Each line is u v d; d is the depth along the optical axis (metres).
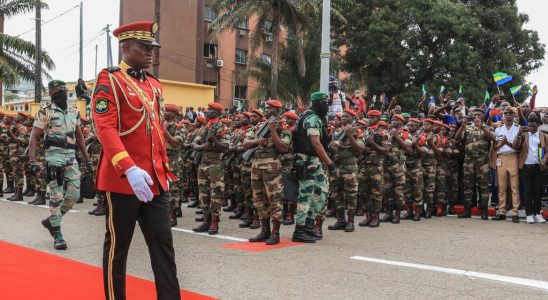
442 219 9.77
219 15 23.86
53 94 6.59
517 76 25.64
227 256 6.13
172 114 8.59
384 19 25.47
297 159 7.00
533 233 7.95
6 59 22.81
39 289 4.54
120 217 3.42
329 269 5.50
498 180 9.57
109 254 3.47
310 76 25.78
